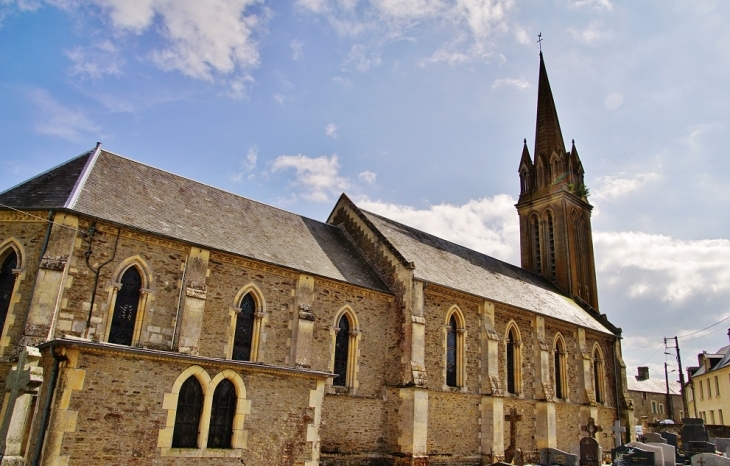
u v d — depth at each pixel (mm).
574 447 38000
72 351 16766
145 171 29250
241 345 25844
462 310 35000
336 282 29766
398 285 32375
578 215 59438
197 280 24531
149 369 18172
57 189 24016
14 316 20641
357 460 28156
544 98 63156
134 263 23297
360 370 29859
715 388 65938
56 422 16094
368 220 36000
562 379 42031
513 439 35000
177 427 18516
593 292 58250
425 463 28797
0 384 19391
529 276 52719
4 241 21938
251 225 30953
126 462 17125
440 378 32188
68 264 21297
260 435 20188
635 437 46406
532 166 62125
